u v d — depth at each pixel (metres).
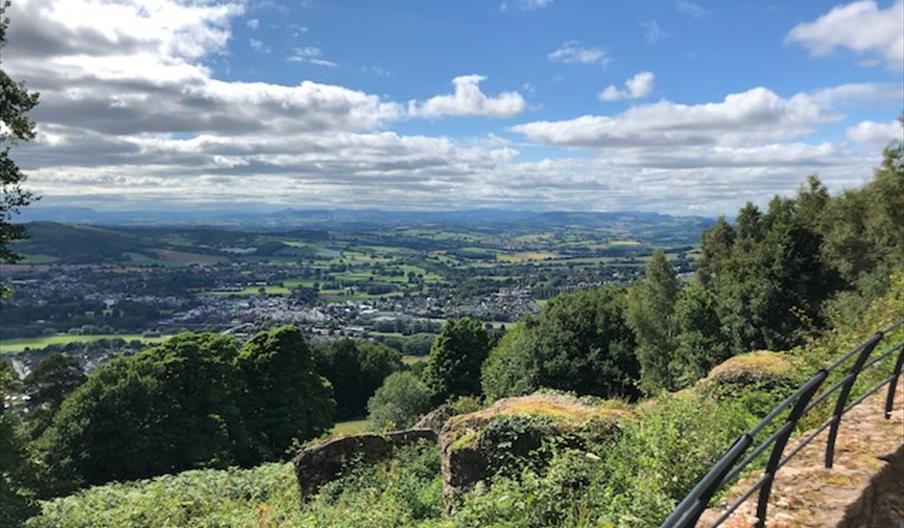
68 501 17.91
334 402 46.47
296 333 42.41
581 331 35.41
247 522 11.16
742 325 32.16
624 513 5.72
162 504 13.78
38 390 37.66
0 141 14.50
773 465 3.76
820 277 31.58
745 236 51.97
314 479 12.26
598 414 8.76
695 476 6.26
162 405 33.59
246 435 37.66
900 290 13.21
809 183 48.38
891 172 30.70
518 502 6.63
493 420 8.72
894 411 6.61
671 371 32.06
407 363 72.94
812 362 10.22
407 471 11.16
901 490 5.26
